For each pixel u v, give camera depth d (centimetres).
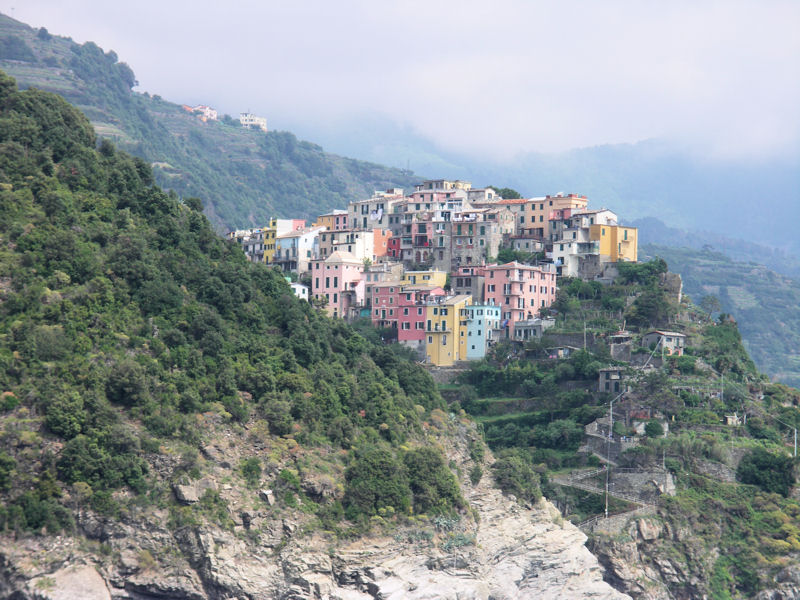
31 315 18712
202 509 17775
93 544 16988
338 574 18200
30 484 16850
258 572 17662
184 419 18712
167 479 17838
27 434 17025
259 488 18512
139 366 18688
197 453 18300
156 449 17938
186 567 17350
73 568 16688
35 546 16525
